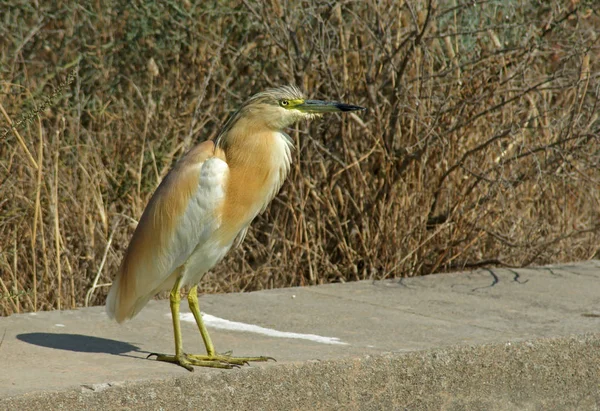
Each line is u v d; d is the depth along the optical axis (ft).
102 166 37.88
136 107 41.68
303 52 39.91
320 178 39.96
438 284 35.06
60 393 20.01
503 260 39.47
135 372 21.79
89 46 41.06
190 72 42.70
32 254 32.60
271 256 38.65
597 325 28.19
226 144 23.44
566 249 41.01
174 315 23.12
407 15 41.55
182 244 23.18
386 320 28.99
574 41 42.39
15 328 26.86
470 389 25.12
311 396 23.07
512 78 38.55
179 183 23.22
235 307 30.78
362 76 40.24
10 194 35.24
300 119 23.56
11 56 40.24
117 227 37.24
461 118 38.91
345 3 39.91
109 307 24.36
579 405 26.71
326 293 33.35
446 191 40.09
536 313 30.12
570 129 38.86
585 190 42.83
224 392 21.97
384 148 39.09
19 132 36.52
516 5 42.91
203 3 42.34
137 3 42.19
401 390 24.21
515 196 40.09
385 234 38.75
